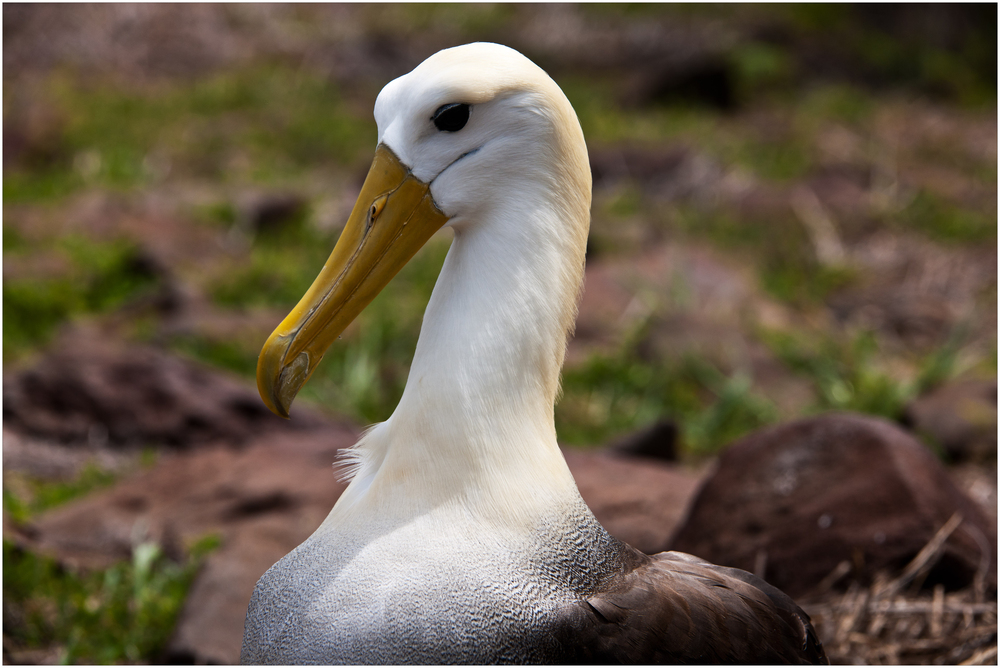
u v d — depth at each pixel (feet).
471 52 15.19
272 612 15.48
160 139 76.43
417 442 15.12
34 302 48.47
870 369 44.47
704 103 89.97
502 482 14.99
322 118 83.25
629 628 14.96
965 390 39.52
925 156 78.84
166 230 58.65
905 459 24.86
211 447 35.24
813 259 60.44
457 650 14.38
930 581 23.71
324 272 15.49
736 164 74.18
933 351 48.85
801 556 24.35
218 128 80.38
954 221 65.92
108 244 55.62
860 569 23.77
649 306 49.34
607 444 38.29
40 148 72.95
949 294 56.03
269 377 15.23
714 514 26.13
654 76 90.84
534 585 14.83
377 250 15.33
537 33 103.30
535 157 15.11
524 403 15.21
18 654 24.80
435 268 55.06
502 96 14.96
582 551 15.47
